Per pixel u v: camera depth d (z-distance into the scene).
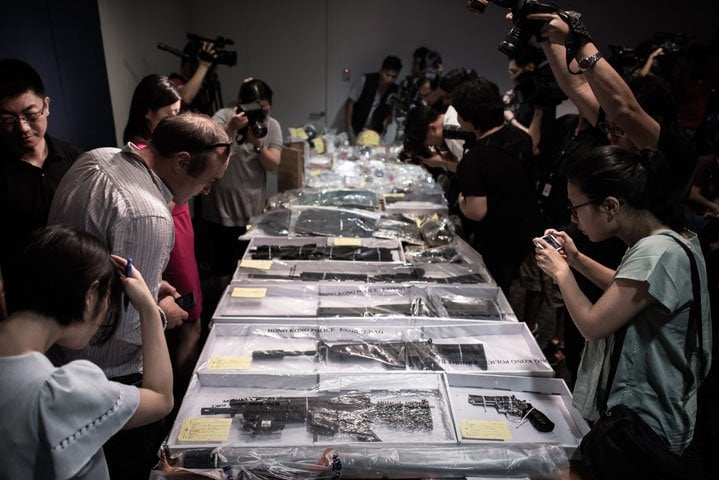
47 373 0.88
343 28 5.44
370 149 4.24
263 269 2.18
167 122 1.38
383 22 5.44
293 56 5.52
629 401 1.28
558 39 1.67
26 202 1.74
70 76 3.13
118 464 1.47
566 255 1.57
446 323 1.83
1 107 1.58
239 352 1.68
